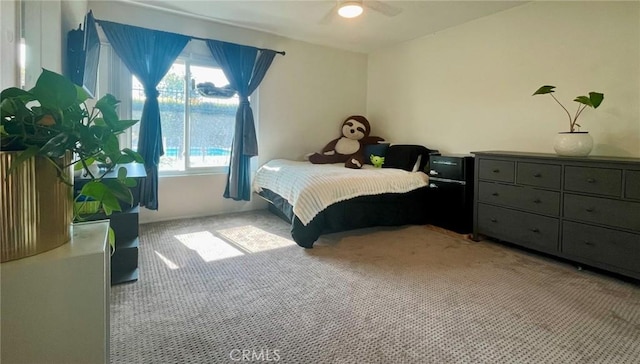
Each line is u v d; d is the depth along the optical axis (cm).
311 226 299
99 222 118
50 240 89
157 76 362
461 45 399
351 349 158
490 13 363
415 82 459
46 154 83
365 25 405
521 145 345
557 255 264
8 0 154
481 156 319
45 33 190
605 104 285
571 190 254
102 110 94
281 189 350
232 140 428
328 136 503
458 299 208
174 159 402
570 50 305
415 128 461
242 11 368
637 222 221
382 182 347
